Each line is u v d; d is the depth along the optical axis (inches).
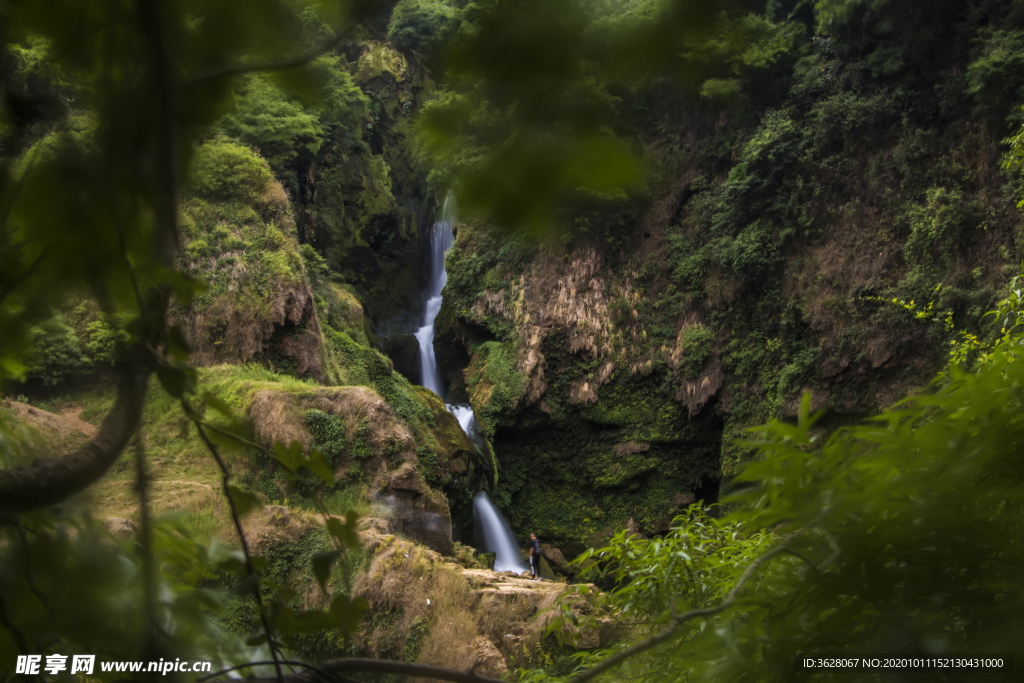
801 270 1074.1
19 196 27.2
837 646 24.4
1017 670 21.0
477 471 1008.2
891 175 1008.2
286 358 877.2
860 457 24.6
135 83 27.7
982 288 872.3
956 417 24.6
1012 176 861.8
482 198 24.1
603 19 23.0
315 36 27.6
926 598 23.1
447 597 533.6
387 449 712.4
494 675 489.1
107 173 27.4
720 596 57.0
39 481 25.3
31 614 28.0
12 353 31.0
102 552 28.3
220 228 872.9
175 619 28.4
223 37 28.1
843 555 24.1
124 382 28.3
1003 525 23.0
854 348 992.9
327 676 28.3
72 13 27.1
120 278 28.6
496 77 23.9
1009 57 833.5
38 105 27.6
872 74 1011.3
